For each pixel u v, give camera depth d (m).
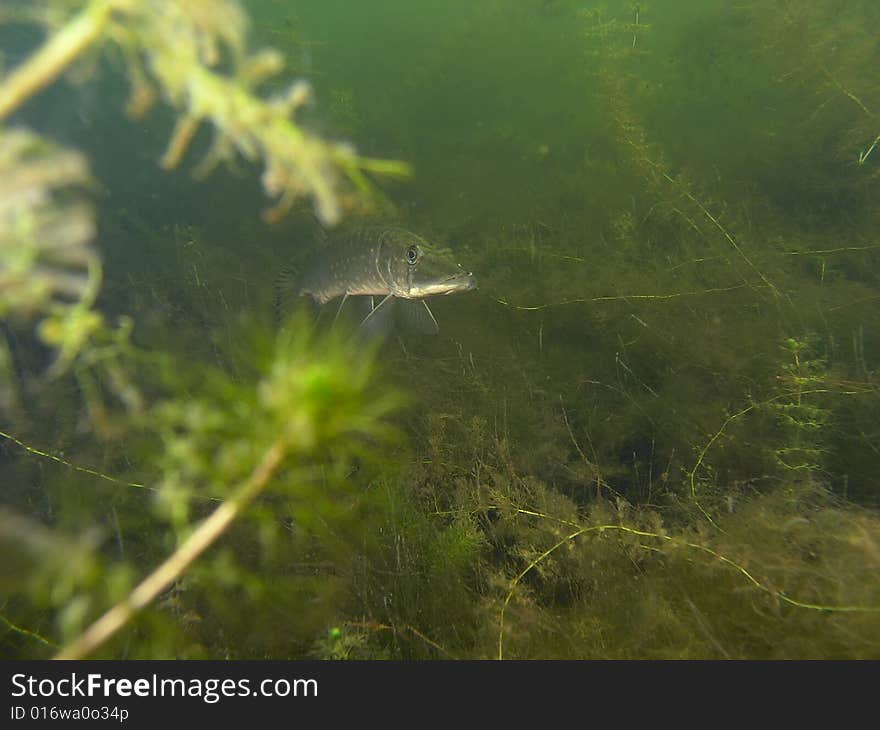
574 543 3.43
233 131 0.86
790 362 4.60
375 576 3.41
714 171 7.83
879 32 7.09
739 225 6.12
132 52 0.86
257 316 5.32
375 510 3.59
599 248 6.57
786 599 2.74
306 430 0.85
